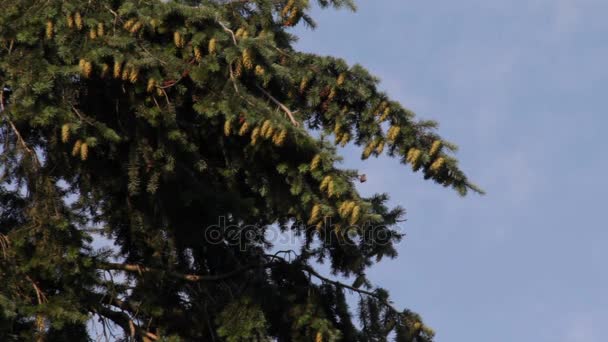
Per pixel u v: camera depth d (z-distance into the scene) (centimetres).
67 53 4509
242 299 4941
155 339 4944
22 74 4412
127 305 4959
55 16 4541
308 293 5047
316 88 4847
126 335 4909
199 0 4919
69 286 4612
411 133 4712
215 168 4931
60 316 4481
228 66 4572
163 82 4606
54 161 4725
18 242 4575
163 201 4947
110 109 4809
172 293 5091
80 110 4638
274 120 4378
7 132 4694
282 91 4856
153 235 5006
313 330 4956
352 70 4828
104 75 4556
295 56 4869
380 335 5106
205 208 4944
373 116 4784
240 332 4847
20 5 4600
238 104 4456
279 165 4516
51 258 4559
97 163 4856
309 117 4897
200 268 5247
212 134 4853
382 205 5084
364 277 5156
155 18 4606
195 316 5038
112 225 5041
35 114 4344
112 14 4638
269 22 4978
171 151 4719
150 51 4616
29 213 4641
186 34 4622
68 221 4653
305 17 4959
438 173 4659
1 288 4494
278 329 5056
